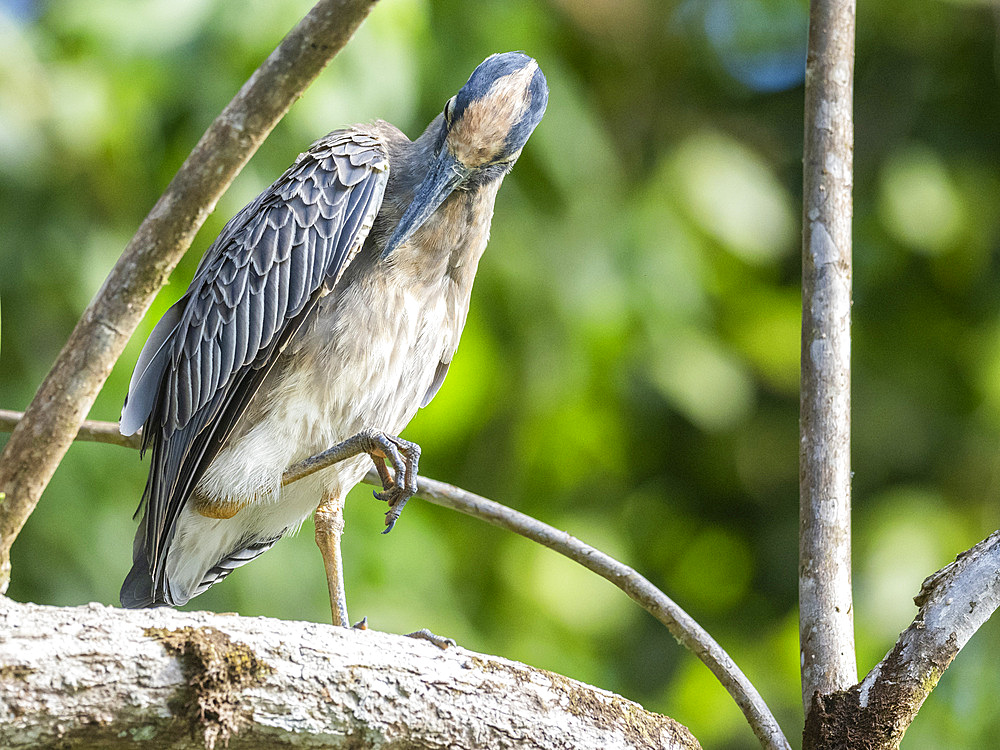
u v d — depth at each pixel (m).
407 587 10.88
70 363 4.74
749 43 14.12
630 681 13.12
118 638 4.34
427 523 11.52
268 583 10.27
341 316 6.83
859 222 13.51
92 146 10.05
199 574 7.43
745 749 12.55
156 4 10.12
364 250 7.01
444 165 6.80
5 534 4.74
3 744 4.14
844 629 5.29
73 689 4.20
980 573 5.01
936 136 13.80
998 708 11.72
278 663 4.50
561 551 5.99
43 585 10.05
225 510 6.90
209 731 4.36
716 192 12.34
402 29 10.18
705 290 12.50
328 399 6.84
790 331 13.05
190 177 4.68
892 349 13.63
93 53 10.15
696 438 13.89
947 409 13.34
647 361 12.20
